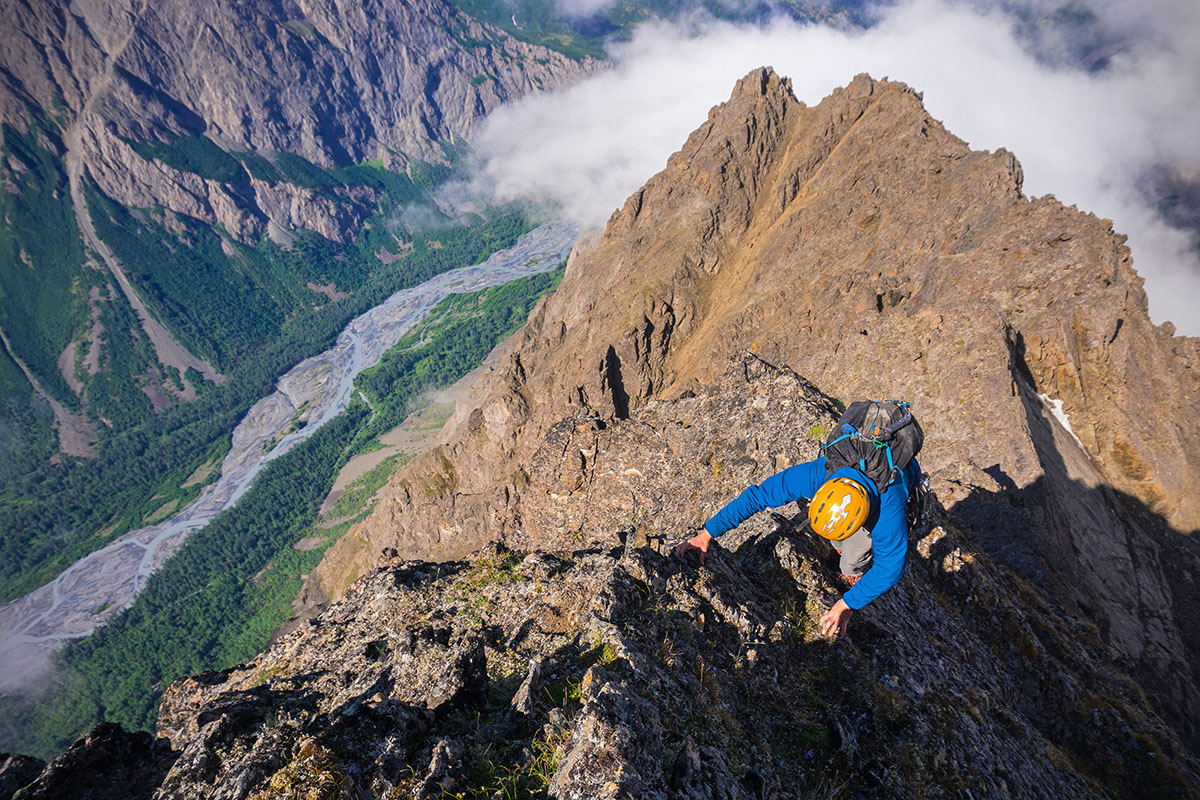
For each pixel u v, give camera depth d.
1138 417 67.19
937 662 10.20
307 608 153.12
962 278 77.25
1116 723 12.98
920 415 62.94
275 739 5.50
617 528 22.84
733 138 159.88
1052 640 16.03
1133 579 52.88
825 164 145.00
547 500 24.47
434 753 5.30
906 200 110.00
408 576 11.88
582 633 7.43
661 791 4.62
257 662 11.16
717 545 10.35
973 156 104.38
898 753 7.21
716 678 7.18
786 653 8.62
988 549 27.55
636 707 5.17
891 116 138.00
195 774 5.81
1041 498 51.53
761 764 6.29
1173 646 47.22
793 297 113.75
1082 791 9.80
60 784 6.43
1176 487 64.19
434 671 7.27
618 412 142.38
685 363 140.75
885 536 4.68
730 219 157.88
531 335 180.75
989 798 7.40
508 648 7.75
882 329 71.75
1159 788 11.86
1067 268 72.88
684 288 150.38
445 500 128.75
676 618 8.11
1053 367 70.75
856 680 8.27
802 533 10.91
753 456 20.41
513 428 136.50
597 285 166.88
